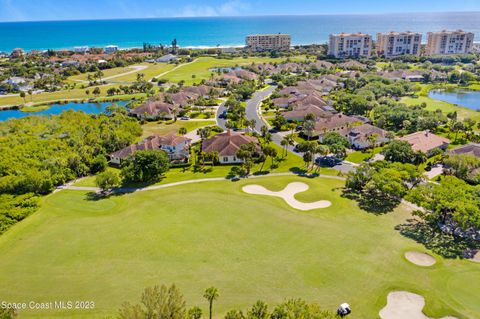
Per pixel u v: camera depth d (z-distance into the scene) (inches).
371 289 1717.5
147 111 5255.9
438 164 3366.1
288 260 1945.1
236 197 2746.1
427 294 1679.4
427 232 2199.8
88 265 1950.1
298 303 1397.6
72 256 2038.6
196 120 5142.7
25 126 4311.0
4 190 2898.6
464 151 3312.0
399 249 2031.3
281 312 1350.9
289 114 5049.2
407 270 1850.4
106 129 4205.2
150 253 2037.4
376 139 3754.9
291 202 2662.4
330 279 1788.9
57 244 2171.5
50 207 2684.5
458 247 2043.6
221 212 2507.4
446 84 7258.9
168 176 3225.9
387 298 1662.2
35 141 3757.4
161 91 6914.4
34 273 1902.1
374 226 2284.7
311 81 7022.6
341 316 1545.3
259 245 2094.0
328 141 3651.6
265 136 3973.9
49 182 2950.3
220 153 3533.5
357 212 2471.7
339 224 2317.9
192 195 2802.7
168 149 3740.2
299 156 3646.7
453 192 2225.6
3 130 4136.3
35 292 1754.4
